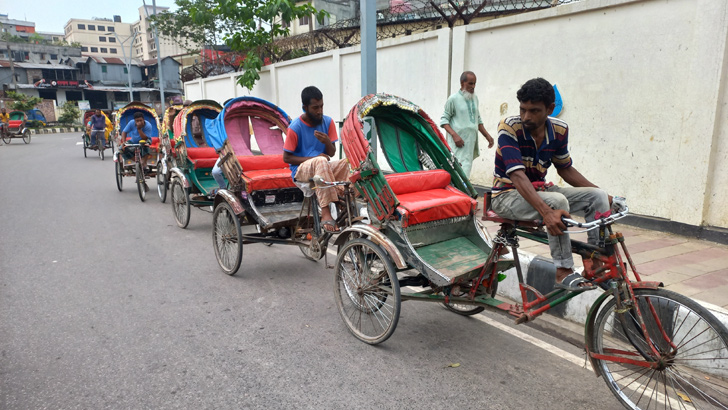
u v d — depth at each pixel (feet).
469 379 9.98
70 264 17.37
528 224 9.43
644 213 18.39
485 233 12.10
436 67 26.32
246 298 14.39
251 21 43.01
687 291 11.87
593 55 19.31
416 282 12.03
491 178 24.41
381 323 11.66
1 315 12.93
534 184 9.29
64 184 36.27
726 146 15.85
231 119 19.47
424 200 11.53
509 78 22.77
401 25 38.65
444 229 11.94
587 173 20.08
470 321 12.97
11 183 36.29
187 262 17.83
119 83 169.78
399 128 13.50
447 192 12.44
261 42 43.93
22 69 159.84
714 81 15.67
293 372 10.19
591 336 9.16
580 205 9.11
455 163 12.74
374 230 11.12
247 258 18.62
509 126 9.08
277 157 18.61
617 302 8.38
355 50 32.91
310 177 13.74
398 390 9.53
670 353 8.24
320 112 14.49
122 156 32.78
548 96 8.46
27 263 17.42
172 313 13.21
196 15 46.21
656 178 17.87
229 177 16.67
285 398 9.23
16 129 79.25
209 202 22.59
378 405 9.01
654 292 8.19
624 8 18.15
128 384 9.66
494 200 9.67
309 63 38.01
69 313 13.10
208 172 23.45
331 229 13.16
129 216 25.58
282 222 15.42
